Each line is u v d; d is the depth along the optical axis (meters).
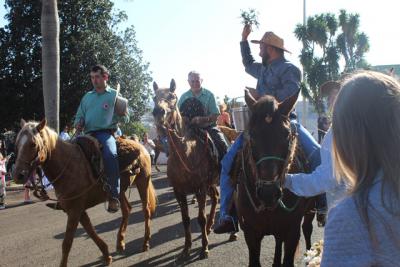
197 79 7.23
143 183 6.97
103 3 26.80
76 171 5.60
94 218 9.66
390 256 1.52
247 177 4.11
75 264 6.23
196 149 6.49
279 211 4.07
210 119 7.01
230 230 4.74
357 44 34.59
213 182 6.84
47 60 13.25
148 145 21.55
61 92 25.38
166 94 6.87
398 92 1.61
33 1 25.33
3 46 25.67
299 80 4.80
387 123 1.58
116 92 6.46
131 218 9.52
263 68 5.02
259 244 4.38
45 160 5.41
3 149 24.94
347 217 1.57
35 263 6.40
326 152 2.41
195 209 10.26
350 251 1.55
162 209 10.47
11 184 17.20
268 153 3.65
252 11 5.50
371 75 1.67
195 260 6.18
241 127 5.07
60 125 26.39
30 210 11.25
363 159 1.58
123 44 28.25
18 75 25.98
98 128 6.32
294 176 2.49
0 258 6.72
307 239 6.05
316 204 5.03
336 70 33.72
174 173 6.39
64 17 25.83
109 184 6.05
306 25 34.41
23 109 26.06
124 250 6.86
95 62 25.81
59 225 9.16
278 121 3.76
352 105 1.62
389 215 1.53
